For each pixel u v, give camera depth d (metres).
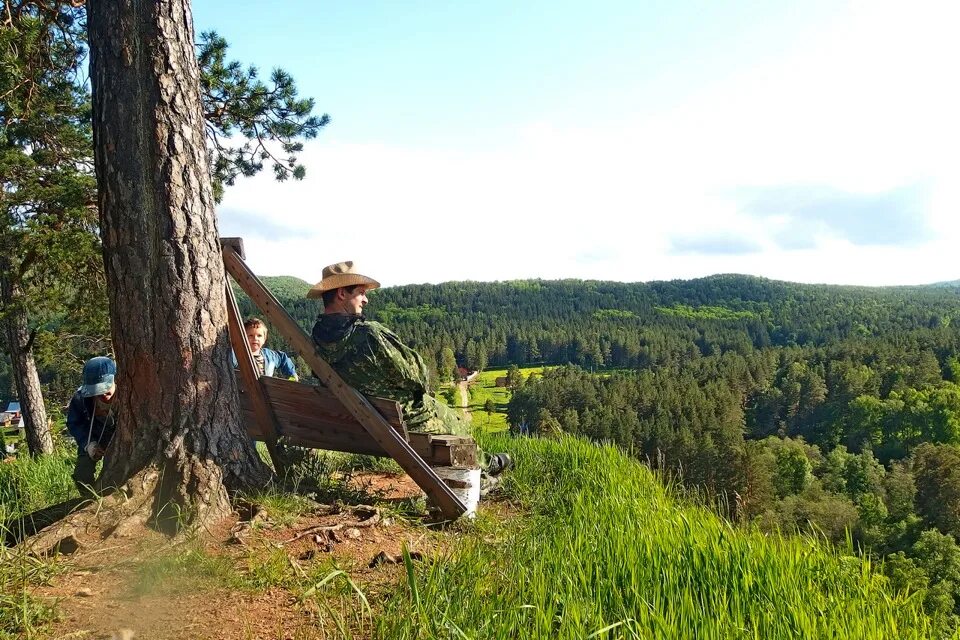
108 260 3.42
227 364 3.61
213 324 3.55
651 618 2.31
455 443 3.96
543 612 2.25
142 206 3.35
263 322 5.38
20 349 12.39
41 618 2.17
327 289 3.93
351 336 3.88
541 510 4.53
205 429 3.40
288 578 2.62
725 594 2.55
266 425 4.08
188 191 3.47
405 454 3.75
